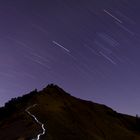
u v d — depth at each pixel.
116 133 31.62
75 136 23.56
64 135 22.59
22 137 20.03
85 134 25.50
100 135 28.28
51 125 23.59
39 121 23.66
